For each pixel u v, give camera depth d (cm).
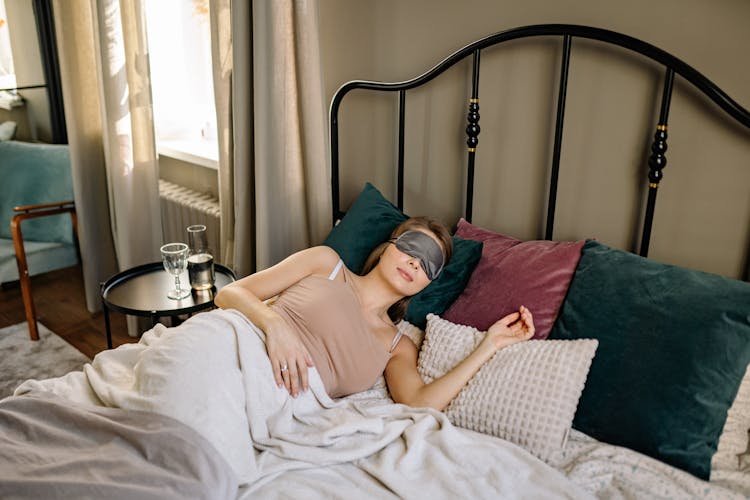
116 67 251
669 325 131
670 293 134
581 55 165
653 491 119
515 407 135
